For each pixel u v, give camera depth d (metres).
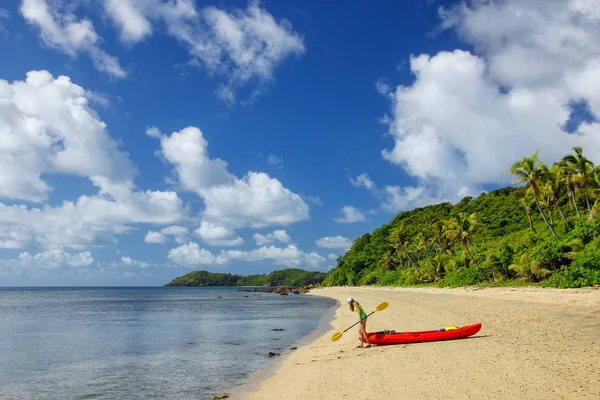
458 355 12.73
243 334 27.22
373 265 126.31
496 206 90.19
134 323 37.50
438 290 55.53
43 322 39.69
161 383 14.38
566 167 46.12
